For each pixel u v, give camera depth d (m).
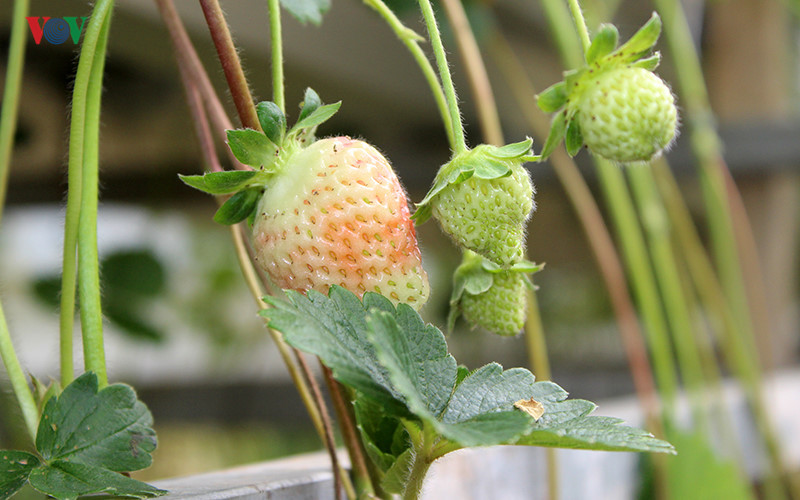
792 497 0.74
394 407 0.30
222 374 1.41
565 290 1.48
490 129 0.46
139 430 0.32
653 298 0.62
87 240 0.33
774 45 1.05
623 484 0.53
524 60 1.02
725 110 1.07
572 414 0.31
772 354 0.94
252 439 1.32
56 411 0.32
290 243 0.33
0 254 1.02
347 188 0.33
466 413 0.31
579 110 0.33
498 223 0.33
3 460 0.32
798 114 1.15
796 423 0.79
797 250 1.44
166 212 1.18
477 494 0.44
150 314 0.85
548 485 0.46
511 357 1.36
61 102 0.88
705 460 0.57
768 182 1.00
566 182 0.60
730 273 0.73
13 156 0.88
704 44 1.11
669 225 0.81
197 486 0.35
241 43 0.72
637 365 0.60
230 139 0.33
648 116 0.33
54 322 0.83
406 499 0.31
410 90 0.98
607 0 0.64
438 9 0.62
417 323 0.32
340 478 0.36
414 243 0.34
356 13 0.83
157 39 0.70
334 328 0.31
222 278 1.46
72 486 0.31
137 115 0.98
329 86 0.90
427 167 1.02
